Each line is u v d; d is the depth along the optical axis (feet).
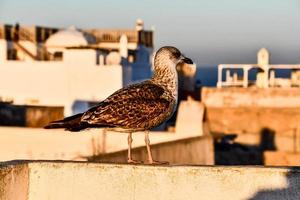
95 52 119.75
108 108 25.50
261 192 23.65
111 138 66.03
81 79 120.16
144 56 146.92
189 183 24.08
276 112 124.26
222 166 24.16
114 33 145.28
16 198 24.17
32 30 142.00
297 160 94.32
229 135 118.93
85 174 24.80
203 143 62.80
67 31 140.56
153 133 68.13
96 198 24.76
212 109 126.93
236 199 23.80
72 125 25.58
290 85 141.49
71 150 66.28
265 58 135.64
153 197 24.38
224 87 131.95
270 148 120.67
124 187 24.56
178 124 68.13
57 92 121.60
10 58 140.56
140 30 144.66
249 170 23.70
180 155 55.93
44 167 25.00
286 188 23.45
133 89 25.94
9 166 23.81
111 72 118.52
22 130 67.56
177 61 26.25
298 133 121.19
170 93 25.95
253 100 126.93
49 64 121.90
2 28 139.03
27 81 123.65
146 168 24.38
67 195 24.93
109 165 24.67
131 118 25.30
